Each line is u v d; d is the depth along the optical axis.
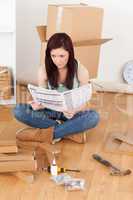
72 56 2.56
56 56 2.50
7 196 2.05
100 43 3.20
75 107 2.50
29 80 3.78
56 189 2.12
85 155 2.50
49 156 2.42
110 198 2.04
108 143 2.67
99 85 3.77
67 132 2.63
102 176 2.25
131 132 2.85
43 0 3.62
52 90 2.43
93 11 3.13
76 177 2.23
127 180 2.21
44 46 3.21
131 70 3.72
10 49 3.47
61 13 3.05
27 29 3.71
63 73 2.63
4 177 2.24
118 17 3.61
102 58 3.73
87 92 2.48
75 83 2.65
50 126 2.70
